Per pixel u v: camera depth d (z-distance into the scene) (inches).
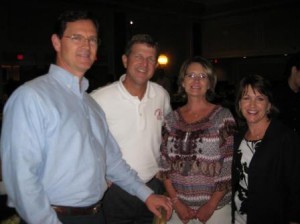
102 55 353.7
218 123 80.8
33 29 306.2
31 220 48.4
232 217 78.7
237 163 75.8
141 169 85.9
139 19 394.9
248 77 75.9
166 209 67.0
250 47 377.1
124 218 87.0
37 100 51.0
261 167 69.9
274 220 69.1
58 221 51.2
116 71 357.7
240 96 76.4
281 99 101.7
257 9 361.4
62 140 53.7
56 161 53.3
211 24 414.9
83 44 57.6
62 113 54.1
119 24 356.2
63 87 57.1
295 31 335.9
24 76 305.3
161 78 317.7
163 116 92.2
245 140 76.1
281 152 68.6
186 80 85.0
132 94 86.1
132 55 83.0
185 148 81.7
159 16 386.9
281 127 71.0
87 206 57.4
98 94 85.3
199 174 80.3
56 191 54.2
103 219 62.2
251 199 71.2
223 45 404.5
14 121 49.1
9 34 291.7
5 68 294.0
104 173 62.6
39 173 53.1
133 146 84.8
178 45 433.1
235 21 388.8
